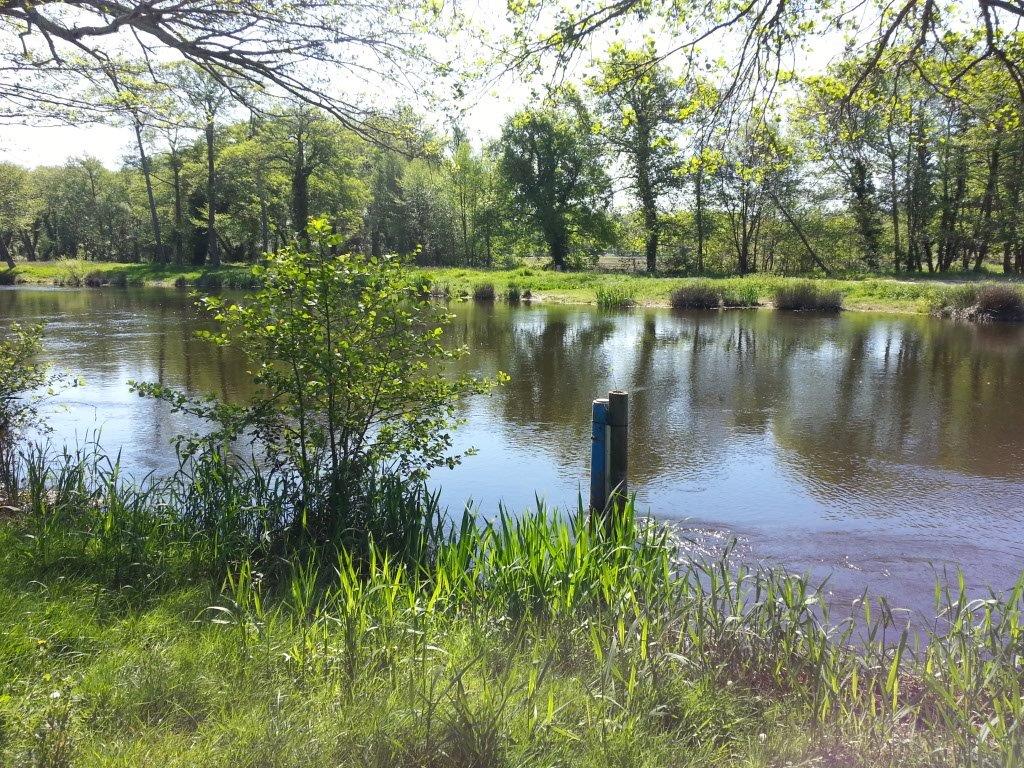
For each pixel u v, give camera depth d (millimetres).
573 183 55500
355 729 2680
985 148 33938
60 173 71250
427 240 64250
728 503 6980
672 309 30328
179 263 60656
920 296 29625
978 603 3771
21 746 2455
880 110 7043
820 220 47219
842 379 13703
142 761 2473
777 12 5641
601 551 4359
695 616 3801
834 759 2738
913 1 5641
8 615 3523
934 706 3191
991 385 13070
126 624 3602
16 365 8453
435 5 6258
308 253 5301
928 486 7500
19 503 5887
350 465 5480
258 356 5469
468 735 2576
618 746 2662
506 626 3689
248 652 3324
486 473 7844
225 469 5508
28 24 6602
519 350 17672
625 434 5152
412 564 4840
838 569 5508
